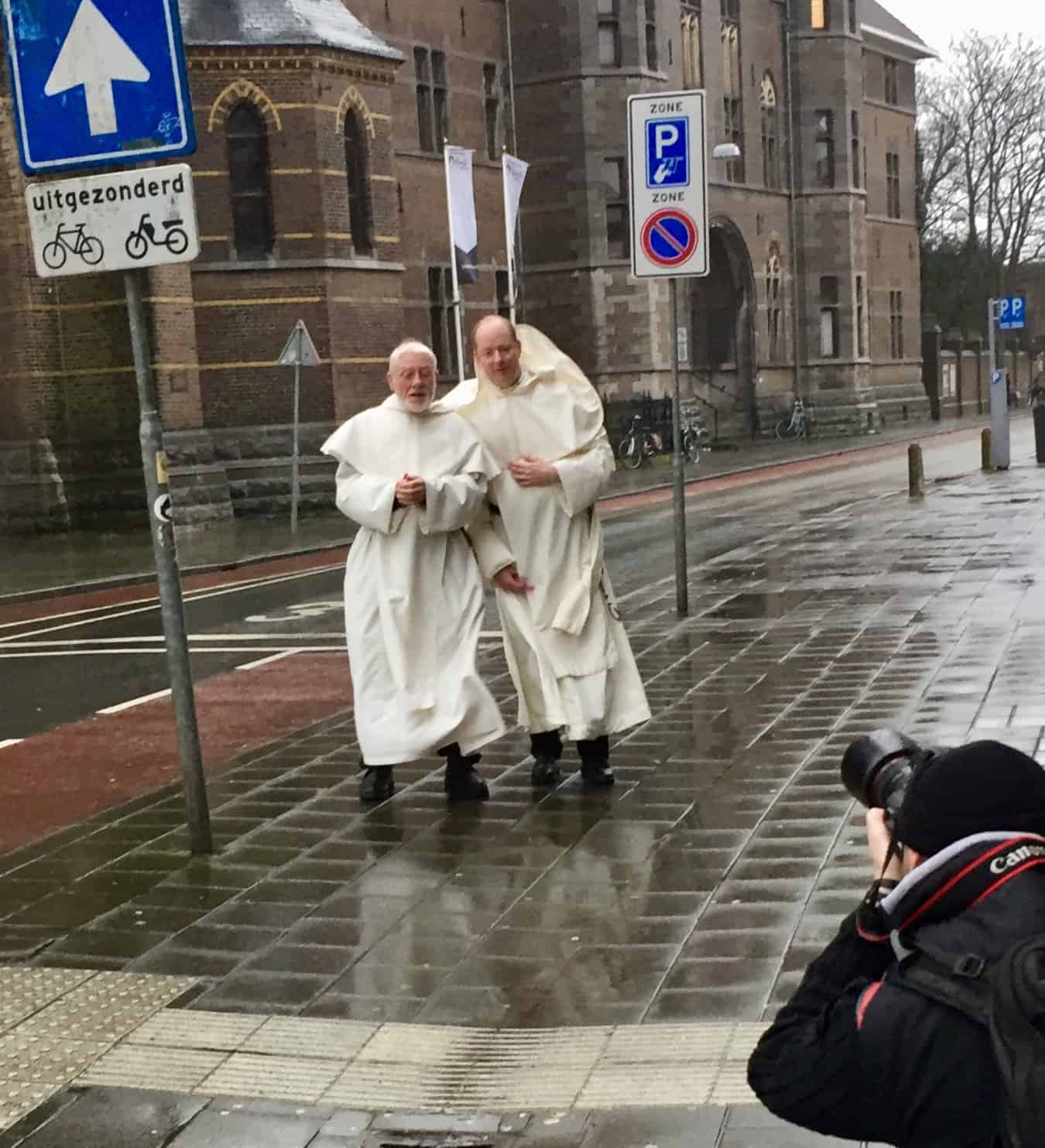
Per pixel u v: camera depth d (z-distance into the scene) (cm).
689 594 1306
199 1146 370
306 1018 441
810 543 1680
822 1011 205
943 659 911
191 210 569
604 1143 355
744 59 4578
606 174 3772
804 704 815
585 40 3712
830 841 572
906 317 5816
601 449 666
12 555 2219
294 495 2380
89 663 1199
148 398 586
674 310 1137
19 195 2514
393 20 3312
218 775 746
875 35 5338
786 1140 349
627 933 491
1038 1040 175
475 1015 436
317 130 2680
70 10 572
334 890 555
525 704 671
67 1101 397
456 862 579
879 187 5606
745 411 4700
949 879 193
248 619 1417
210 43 2605
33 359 2552
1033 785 196
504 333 663
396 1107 383
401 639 649
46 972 489
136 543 2320
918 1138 194
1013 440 3862
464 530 669
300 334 2311
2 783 784
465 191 2858
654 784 674
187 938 514
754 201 4656
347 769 743
